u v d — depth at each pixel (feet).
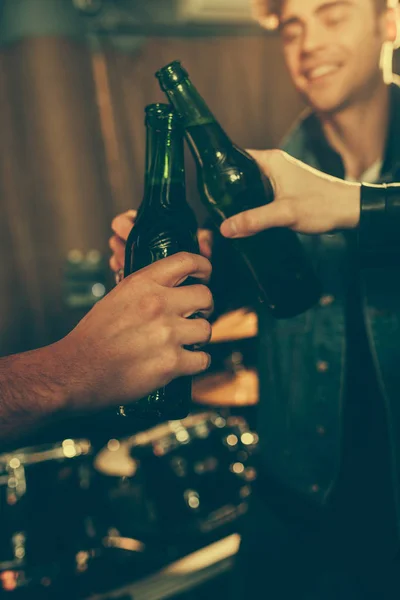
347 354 3.25
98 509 4.79
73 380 2.13
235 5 9.38
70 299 9.57
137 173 10.11
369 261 2.75
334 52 3.32
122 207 10.25
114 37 9.63
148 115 2.41
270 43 9.93
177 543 4.56
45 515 4.31
